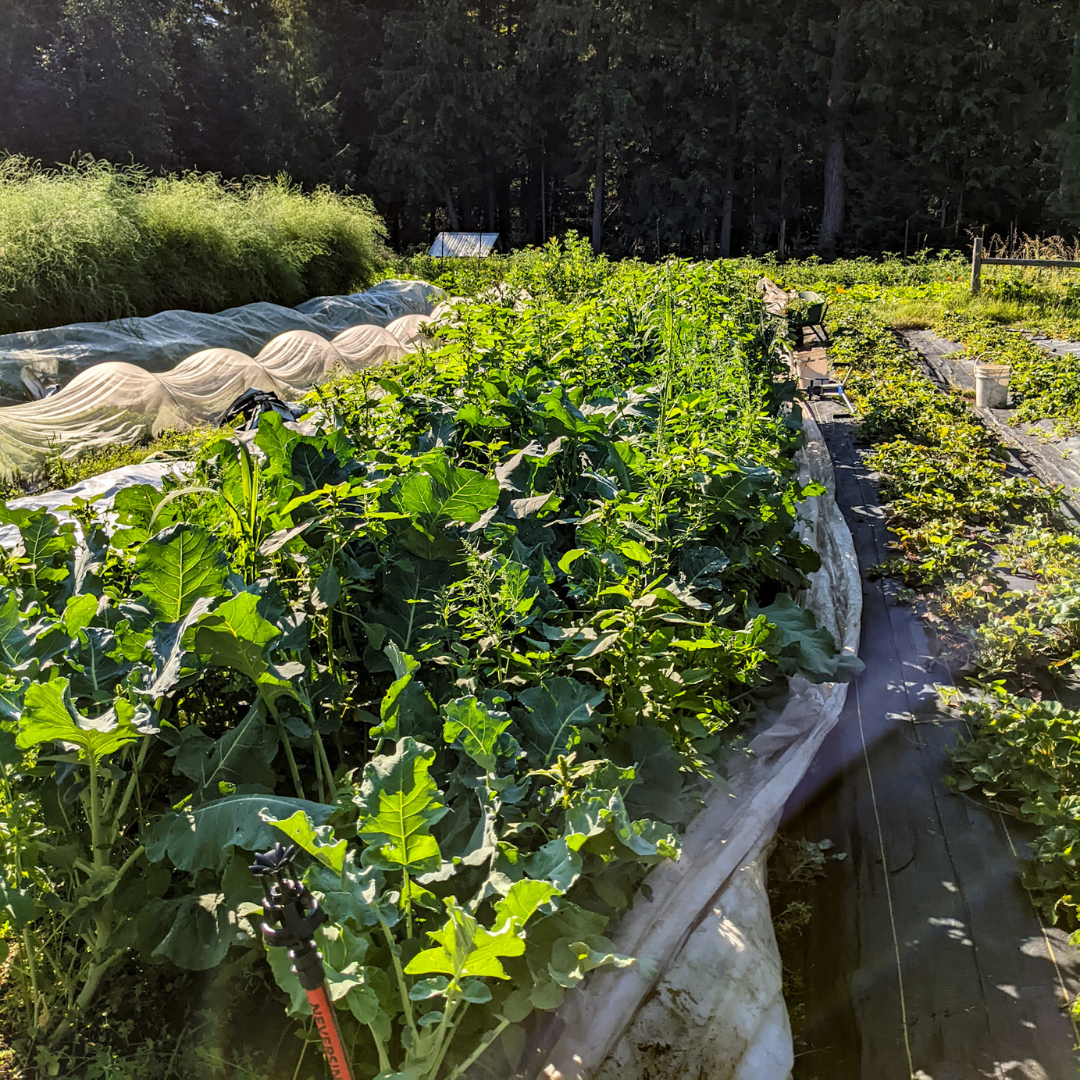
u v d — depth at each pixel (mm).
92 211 13477
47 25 33500
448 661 2623
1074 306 15602
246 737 2328
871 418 8445
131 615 2482
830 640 3660
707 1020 2283
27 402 10352
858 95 39500
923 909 2883
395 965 1836
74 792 2156
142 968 2291
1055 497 6203
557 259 11062
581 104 39969
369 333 14727
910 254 38344
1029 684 4051
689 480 3635
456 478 2910
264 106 40406
